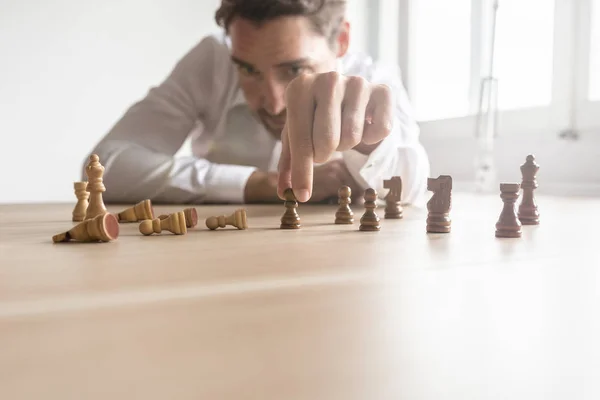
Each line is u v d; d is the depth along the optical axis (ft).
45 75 10.14
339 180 5.38
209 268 1.60
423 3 11.22
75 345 0.83
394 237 2.48
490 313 1.06
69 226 3.14
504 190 2.47
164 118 6.81
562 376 0.72
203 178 5.73
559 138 7.95
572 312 1.07
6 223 3.34
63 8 10.18
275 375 0.69
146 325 0.95
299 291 1.26
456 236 2.51
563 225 3.03
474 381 0.69
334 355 0.78
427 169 5.01
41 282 1.39
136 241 2.37
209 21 11.57
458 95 10.44
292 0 4.97
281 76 5.37
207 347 0.82
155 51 11.05
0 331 0.91
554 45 8.07
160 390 0.63
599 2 7.58
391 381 0.68
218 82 7.09
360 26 11.82
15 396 0.61
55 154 10.35
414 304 1.13
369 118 3.41
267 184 5.58
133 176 5.70
